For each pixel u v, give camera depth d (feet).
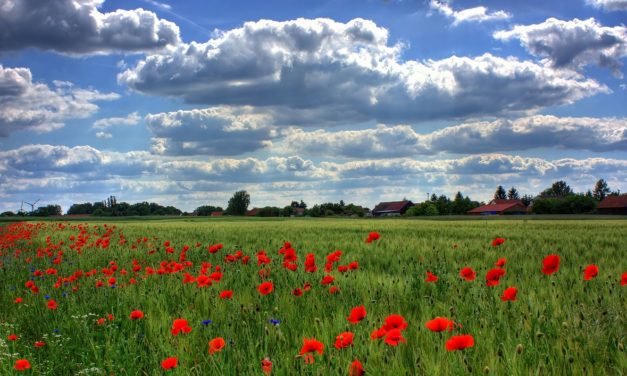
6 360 13.84
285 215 447.01
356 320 11.76
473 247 39.93
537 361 10.97
